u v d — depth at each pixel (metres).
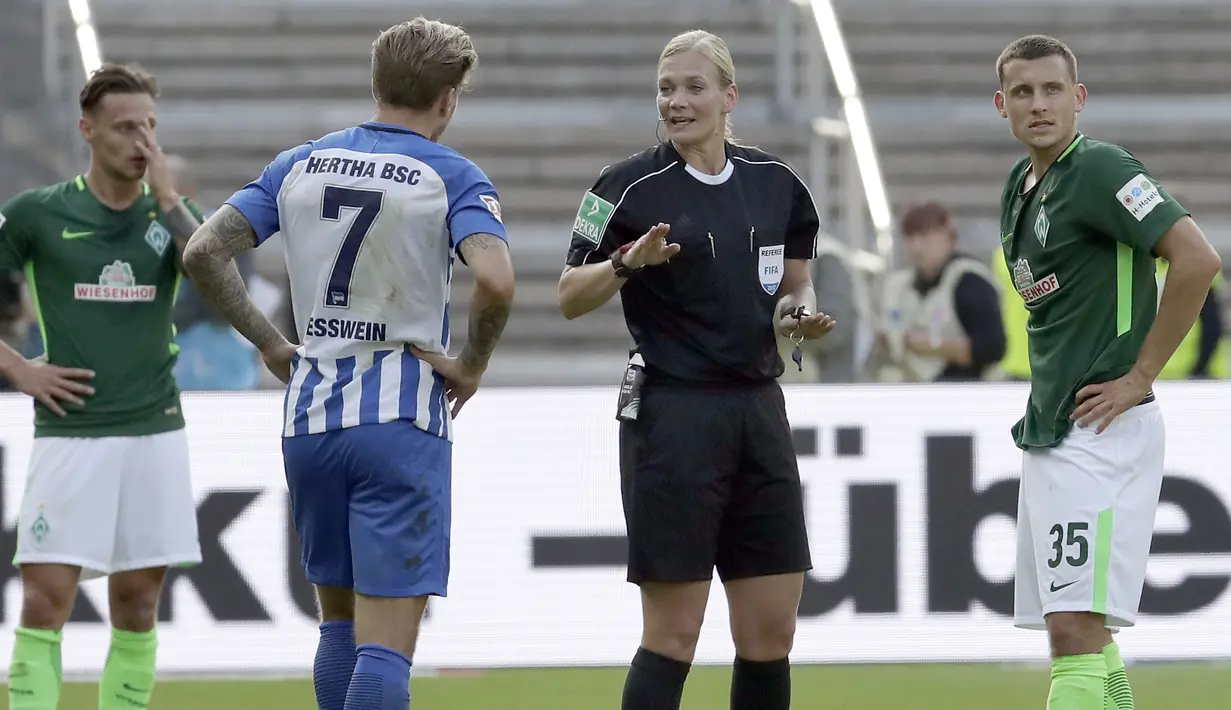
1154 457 15.49
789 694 16.31
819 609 23.38
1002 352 30.23
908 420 23.56
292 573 23.27
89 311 17.62
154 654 18.50
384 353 14.48
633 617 23.47
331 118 47.53
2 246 17.52
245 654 23.16
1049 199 15.52
